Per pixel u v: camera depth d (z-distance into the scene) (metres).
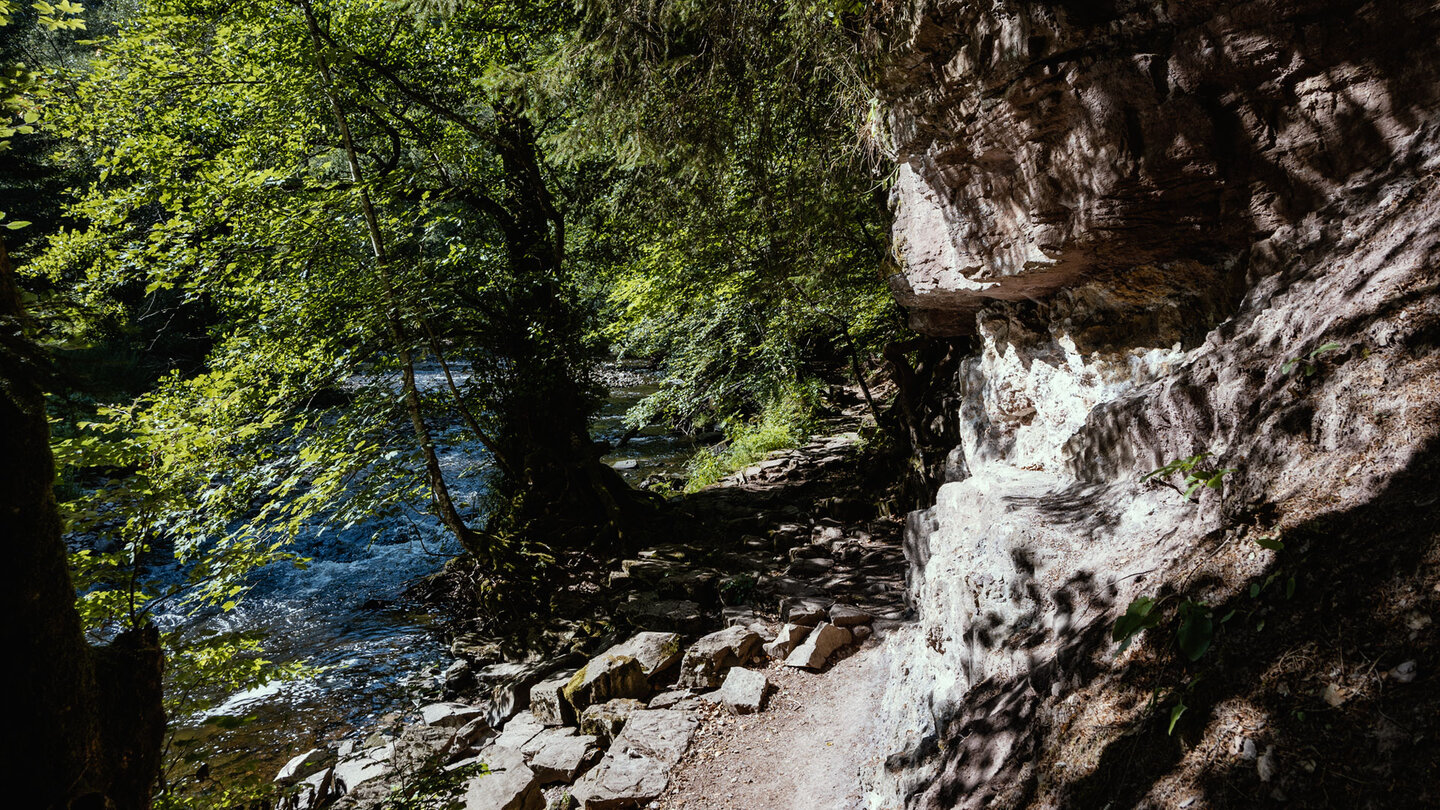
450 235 14.50
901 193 6.28
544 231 13.80
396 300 10.67
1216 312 3.80
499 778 6.79
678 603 10.42
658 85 6.74
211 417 8.30
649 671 8.70
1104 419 4.10
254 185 9.98
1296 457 2.63
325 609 12.35
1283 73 3.15
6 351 2.24
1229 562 2.56
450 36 12.87
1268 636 2.24
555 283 13.51
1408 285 2.55
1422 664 1.83
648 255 11.98
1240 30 3.16
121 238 10.10
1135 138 3.50
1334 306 2.82
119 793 2.89
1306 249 3.20
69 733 2.51
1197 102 3.33
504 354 13.28
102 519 4.54
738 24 6.45
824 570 10.73
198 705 5.17
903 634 8.03
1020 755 2.96
